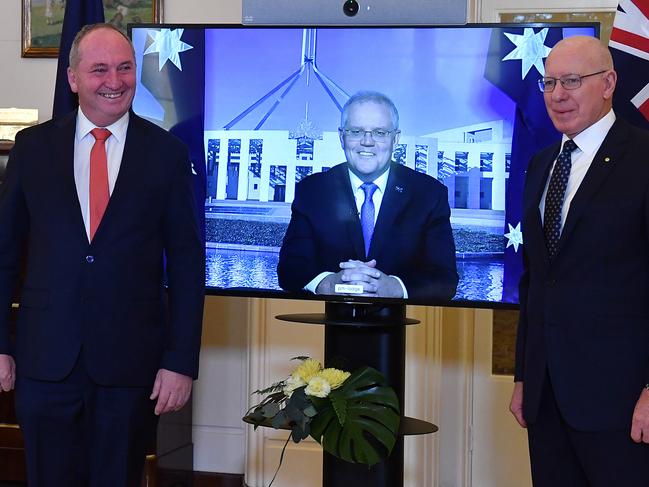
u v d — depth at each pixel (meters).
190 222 2.63
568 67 2.41
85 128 2.59
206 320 4.43
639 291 2.37
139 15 4.26
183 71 3.13
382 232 2.99
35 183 2.55
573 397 2.39
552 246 2.48
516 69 2.92
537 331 2.50
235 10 4.23
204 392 4.43
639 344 2.36
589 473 2.43
